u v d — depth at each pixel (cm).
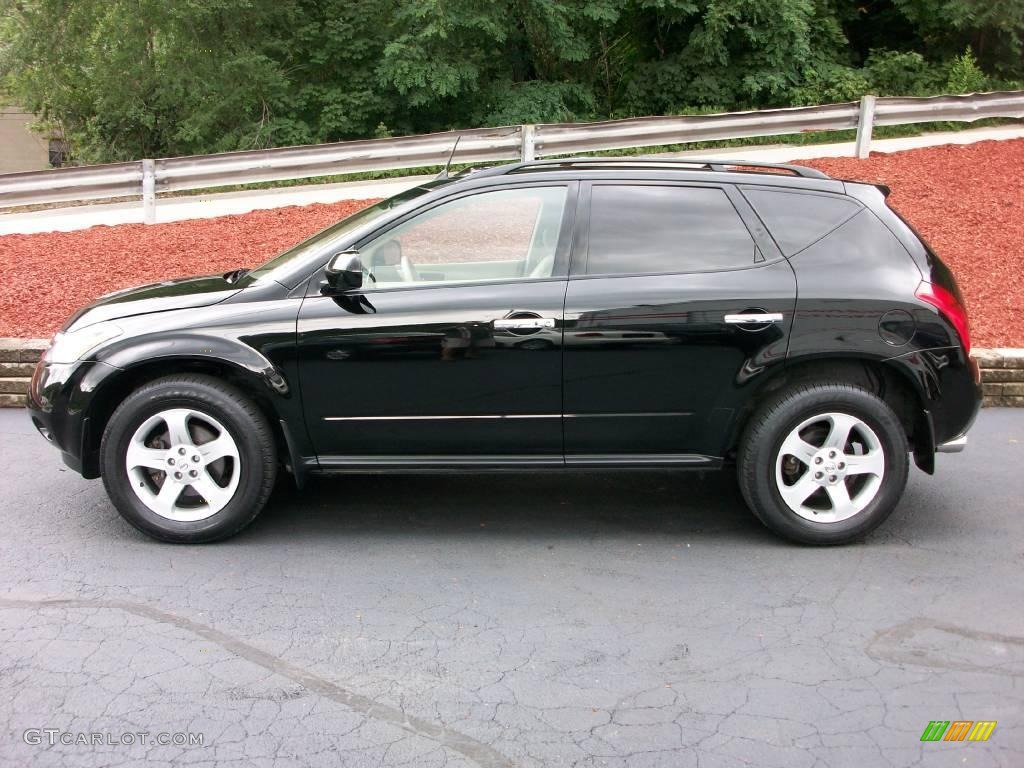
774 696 331
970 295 829
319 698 327
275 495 528
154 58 1655
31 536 465
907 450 449
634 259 448
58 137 2056
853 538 456
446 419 447
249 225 1024
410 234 453
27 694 326
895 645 367
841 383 445
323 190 1202
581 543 465
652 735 307
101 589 408
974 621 386
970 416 458
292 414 446
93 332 451
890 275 447
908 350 441
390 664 350
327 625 379
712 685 338
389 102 1594
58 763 289
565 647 363
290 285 449
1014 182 1102
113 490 447
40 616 382
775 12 1566
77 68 1725
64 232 1030
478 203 455
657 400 446
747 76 1616
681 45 1712
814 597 407
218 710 319
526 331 436
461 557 447
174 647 360
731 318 436
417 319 437
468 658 355
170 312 449
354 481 552
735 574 429
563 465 457
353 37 1617
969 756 297
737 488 545
